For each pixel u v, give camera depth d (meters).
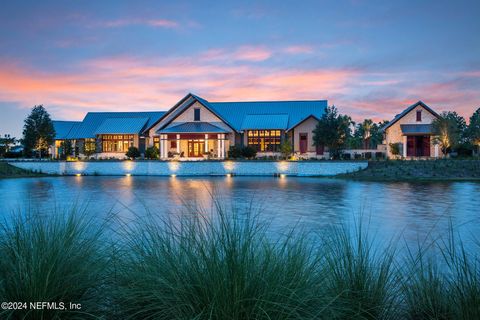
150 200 20.92
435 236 11.52
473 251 9.08
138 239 4.95
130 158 53.19
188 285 3.60
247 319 3.40
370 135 87.12
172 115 55.72
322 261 4.66
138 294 3.87
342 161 42.66
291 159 49.28
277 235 10.88
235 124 57.06
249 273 3.60
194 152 56.03
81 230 4.67
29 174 45.78
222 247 3.88
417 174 38.97
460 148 49.09
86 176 45.59
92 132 61.50
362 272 4.26
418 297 4.29
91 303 3.94
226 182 35.31
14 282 3.73
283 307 3.42
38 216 5.32
